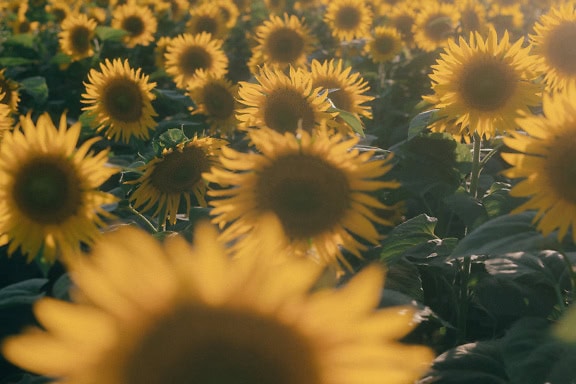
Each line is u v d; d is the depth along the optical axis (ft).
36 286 4.44
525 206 3.42
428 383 3.86
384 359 1.86
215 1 18.54
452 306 5.73
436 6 12.76
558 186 3.37
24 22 17.43
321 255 3.62
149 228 5.33
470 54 5.27
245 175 3.61
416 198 7.06
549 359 3.46
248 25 20.56
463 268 5.26
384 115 10.79
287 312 1.95
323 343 1.94
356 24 13.74
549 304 4.52
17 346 1.74
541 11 16.44
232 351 1.97
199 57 10.41
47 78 13.62
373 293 1.84
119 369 1.87
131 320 1.87
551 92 5.90
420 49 14.42
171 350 1.90
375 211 6.18
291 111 5.43
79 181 4.05
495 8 16.28
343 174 3.58
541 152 3.38
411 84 12.17
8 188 4.03
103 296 1.85
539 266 4.25
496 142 6.31
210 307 1.96
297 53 10.34
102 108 6.96
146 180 5.22
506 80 5.21
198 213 4.91
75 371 1.80
